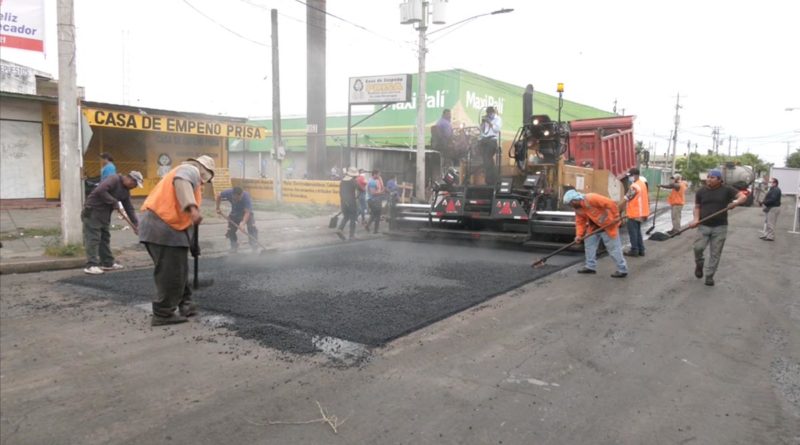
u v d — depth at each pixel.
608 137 13.05
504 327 5.41
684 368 4.41
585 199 8.17
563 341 5.02
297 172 33.19
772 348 4.97
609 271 8.63
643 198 10.27
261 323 5.27
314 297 6.30
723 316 6.02
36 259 7.98
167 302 5.19
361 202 13.95
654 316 5.96
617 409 3.62
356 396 3.73
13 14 9.23
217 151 21.56
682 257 10.30
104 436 3.14
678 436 3.26
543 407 3.62
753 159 67.38
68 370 4.11
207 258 9.23
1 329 5.06
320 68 22.73
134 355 4.43
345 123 32.53
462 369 4.27
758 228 17.83
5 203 15.48
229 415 3.42
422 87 16.75
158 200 5.08
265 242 11.11
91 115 16.20
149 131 19.39
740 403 3.76
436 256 9.66
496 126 11.27
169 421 3.33
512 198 10.46
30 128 16.05
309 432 3.22
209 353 4.49
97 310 5.72
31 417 3.36
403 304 6.05
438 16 16.48
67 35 8.50
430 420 3.40
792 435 3.30
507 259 9.41
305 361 4.34
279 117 18.31
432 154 26.11
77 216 8.68
